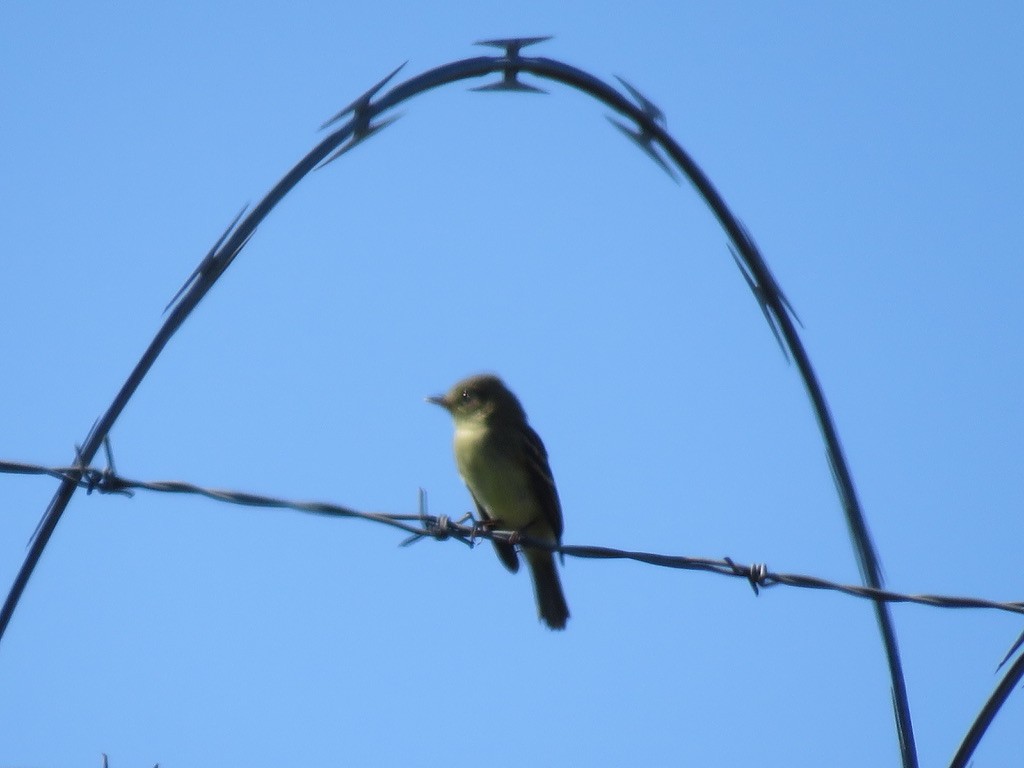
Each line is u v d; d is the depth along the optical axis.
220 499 11.52
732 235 11.52
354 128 10.58
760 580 11.77
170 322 10.34
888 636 11.59
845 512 11.79
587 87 11.23
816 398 11.65
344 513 11.99
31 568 10.67
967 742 11.40
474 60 11.01
